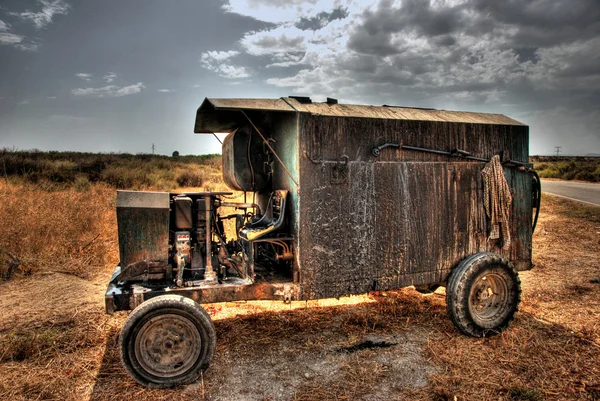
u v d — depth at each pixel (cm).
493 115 552
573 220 1252
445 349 433
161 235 403
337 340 455
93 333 462
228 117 502
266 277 450
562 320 515
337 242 431
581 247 955
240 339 455
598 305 570
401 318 520
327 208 425
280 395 348
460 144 490
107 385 360
